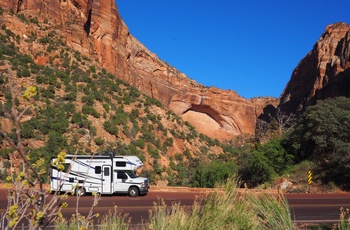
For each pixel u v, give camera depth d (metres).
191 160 54.84
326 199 20.39
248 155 34.22
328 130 32.00
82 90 62.97
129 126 60.94
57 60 70.69
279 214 6.38
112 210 14.01
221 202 6.07
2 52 60.56
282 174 32.28
